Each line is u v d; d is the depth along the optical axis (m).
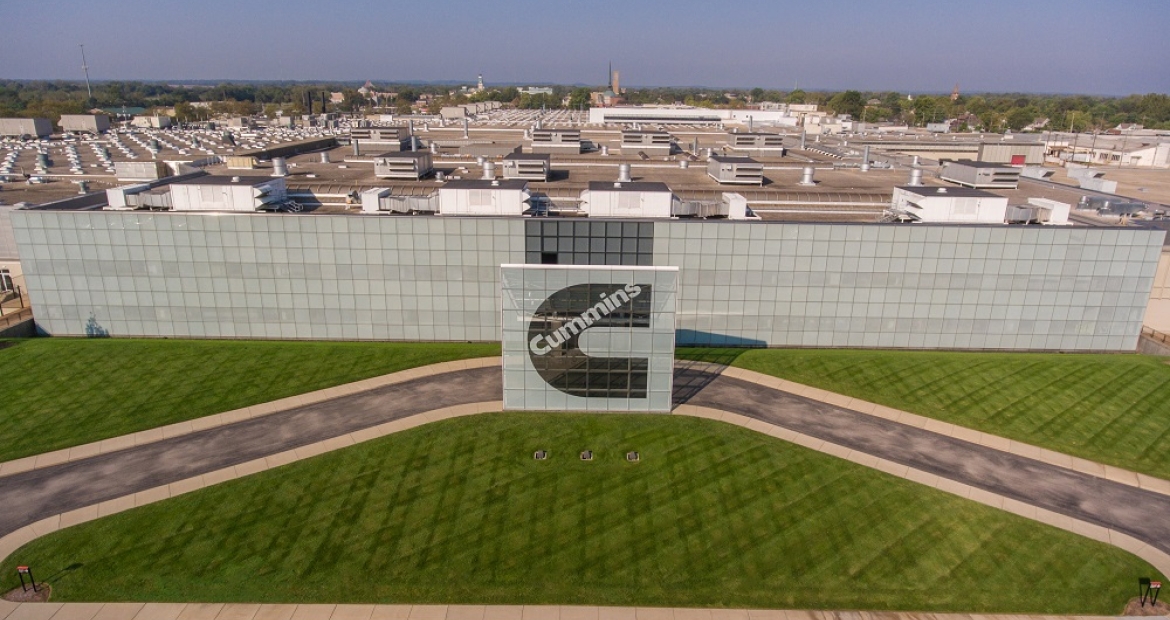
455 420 37.41
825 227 44.44
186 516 29.62
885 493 31.75
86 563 26.95
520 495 31.19
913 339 47.16
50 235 45.47
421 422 37.16
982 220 45.97
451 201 46.22
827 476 32.94
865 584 26.53
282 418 37.56
